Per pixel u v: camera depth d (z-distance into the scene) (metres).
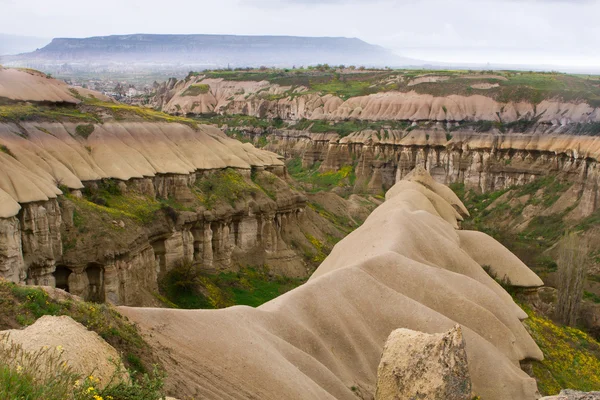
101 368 14.17
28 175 43.38
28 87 61.34
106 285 44.06
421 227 44.62
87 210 46.53
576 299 54.66
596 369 42.00
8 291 17.92
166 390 17.91
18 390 10.45
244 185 67.69
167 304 49.31
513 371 30.83
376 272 35.38
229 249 63.28
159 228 52.53
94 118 60.25
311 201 93.44
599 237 78.56
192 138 68.81
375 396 22.23
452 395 19.83
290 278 64.81
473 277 41.91
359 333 30.84
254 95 179.00
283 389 22.81
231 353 23.20
